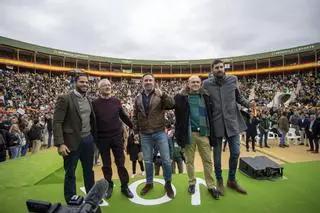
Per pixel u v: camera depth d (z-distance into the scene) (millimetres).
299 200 3395
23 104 22062
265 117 12203
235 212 3121
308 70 39469
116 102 3660
